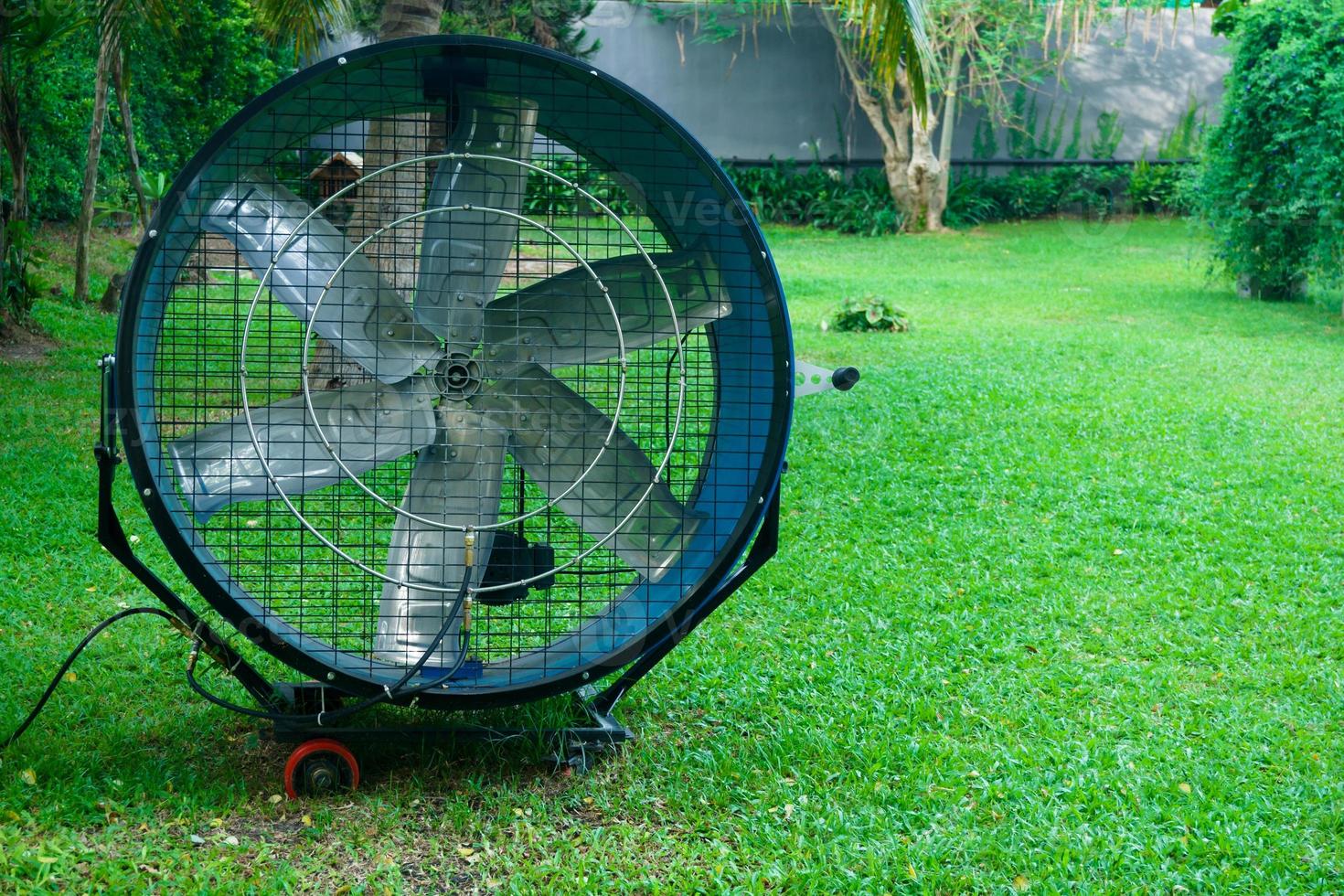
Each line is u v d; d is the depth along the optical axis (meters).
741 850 3.93
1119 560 7.12
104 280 17.25
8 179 17.86
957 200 33.44
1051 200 33.69
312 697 4.52
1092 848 3.97
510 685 4.18
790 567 6.93
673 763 4.54
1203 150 19.75
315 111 4.12
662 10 32.69
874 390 11.85
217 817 4.05
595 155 4.60
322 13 11.31
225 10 20.84
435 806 4.22
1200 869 3.88
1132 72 35.03
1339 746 4.78
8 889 3.49
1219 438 9.96
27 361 11.88
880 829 4.07
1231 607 6.38
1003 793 4.32
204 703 5.01
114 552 4.05
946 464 9.20
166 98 21.27
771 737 4.79
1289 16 16.64
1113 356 13.93
